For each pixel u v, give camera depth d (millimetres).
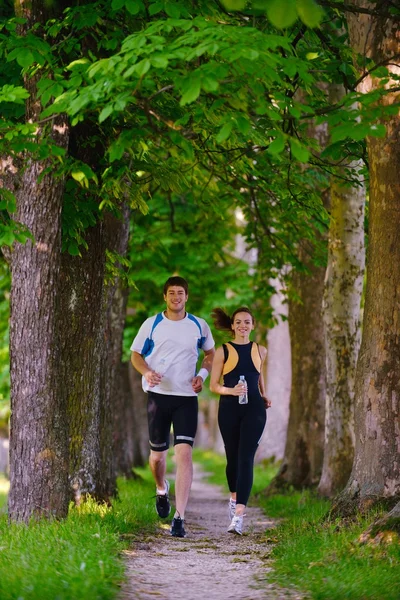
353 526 11141
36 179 11547
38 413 11609
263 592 8398
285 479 23594
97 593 7754
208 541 12227
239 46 9203
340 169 18656
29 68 11781
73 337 14305
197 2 12070
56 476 11703
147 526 13445
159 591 8375
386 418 12164
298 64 9758
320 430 23516
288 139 9250
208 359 13172
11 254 13141
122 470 28750
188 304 36281
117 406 28734
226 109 10953
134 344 12797
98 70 9938
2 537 10508
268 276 25891
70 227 12828
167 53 9281
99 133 13211
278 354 37688
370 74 11367
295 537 11453
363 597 7949
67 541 9898
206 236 31312
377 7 11500
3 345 39250
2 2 14352
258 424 13016
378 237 12281
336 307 19578
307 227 21750
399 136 11992
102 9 12672
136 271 32719
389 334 12195
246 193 23156
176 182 14406
